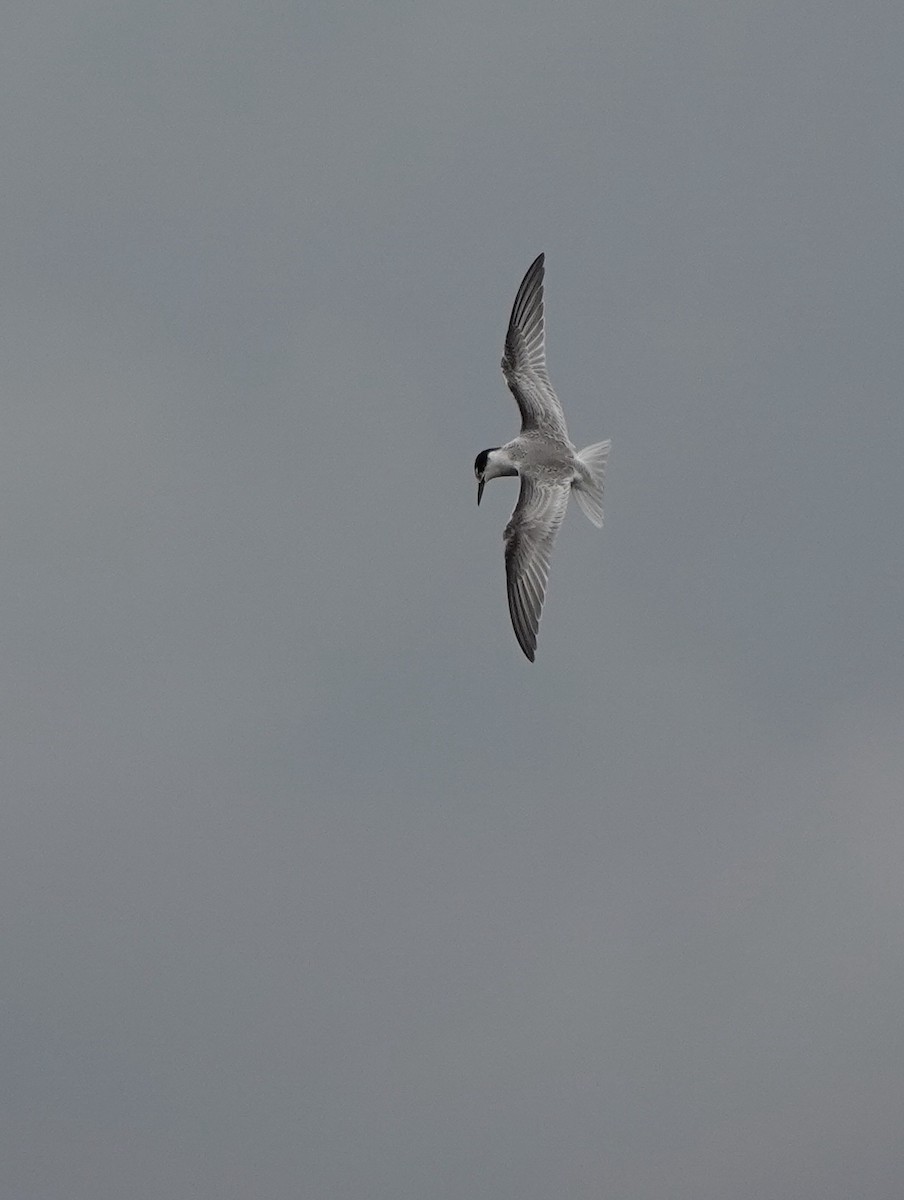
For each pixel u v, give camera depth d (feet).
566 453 72.38
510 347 74.84
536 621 69.36
